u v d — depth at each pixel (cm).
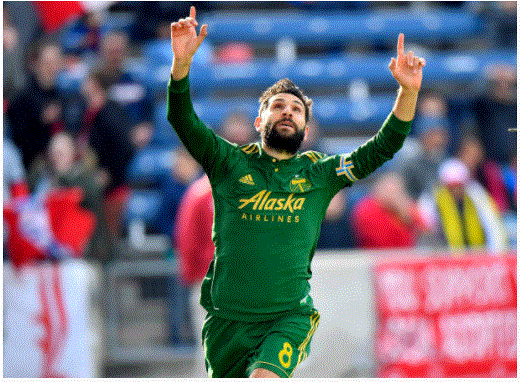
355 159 1256
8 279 2250
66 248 2320
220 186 1227
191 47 1167
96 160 2969
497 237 2416
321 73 3962
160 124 3638
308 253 1230
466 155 2970
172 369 2341
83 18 4009
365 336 2230
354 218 2531
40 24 3678
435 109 3478
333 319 2233
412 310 2228
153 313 2380
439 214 2453
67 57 3819
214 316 1234
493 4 4200
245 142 2570
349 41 4228
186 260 2277
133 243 2822
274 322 1204
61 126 3028
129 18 4191
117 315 2364
